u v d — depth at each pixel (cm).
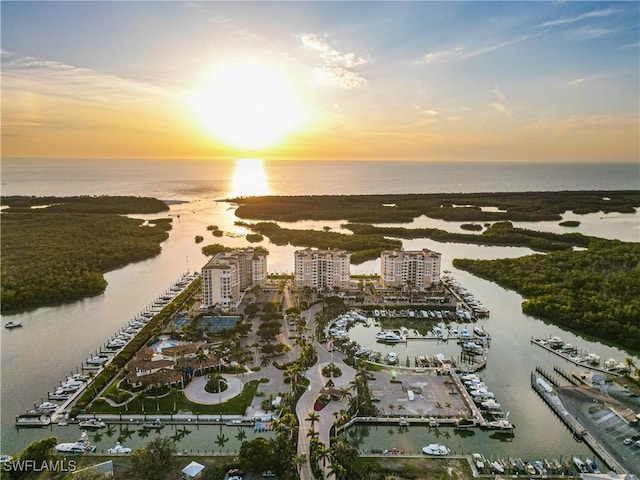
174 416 16725
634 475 13912
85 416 16712
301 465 14338
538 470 14312
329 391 18025
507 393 19100
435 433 16362
